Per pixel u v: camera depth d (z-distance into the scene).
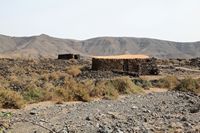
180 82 38.00
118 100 27.58
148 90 35.38
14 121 17.48
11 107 22.36
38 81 35.28
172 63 85.56
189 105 25.50
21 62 74.31
